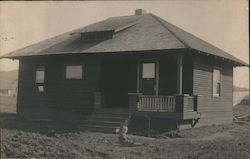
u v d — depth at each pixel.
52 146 11.28
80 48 18.80
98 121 16.53
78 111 18.95
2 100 28.91
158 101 15.86
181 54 15.64
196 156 10.38
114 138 13.99
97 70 18.61
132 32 19.12
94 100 18.27
